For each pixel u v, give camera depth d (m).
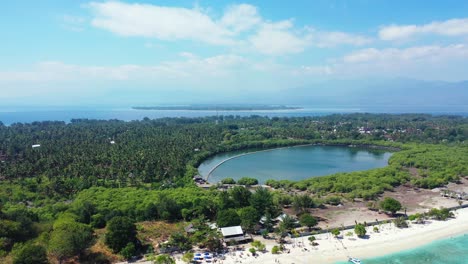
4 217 146.00
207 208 172.62
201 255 128.50
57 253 117.19
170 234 150.00
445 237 149.00
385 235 150.62
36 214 167.50
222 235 140.75
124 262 125.00
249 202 177.88
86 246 125.50
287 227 148.75
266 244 140.75
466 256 133.38
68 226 131.12
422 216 169.25
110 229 132.75
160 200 183.00
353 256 132.00
